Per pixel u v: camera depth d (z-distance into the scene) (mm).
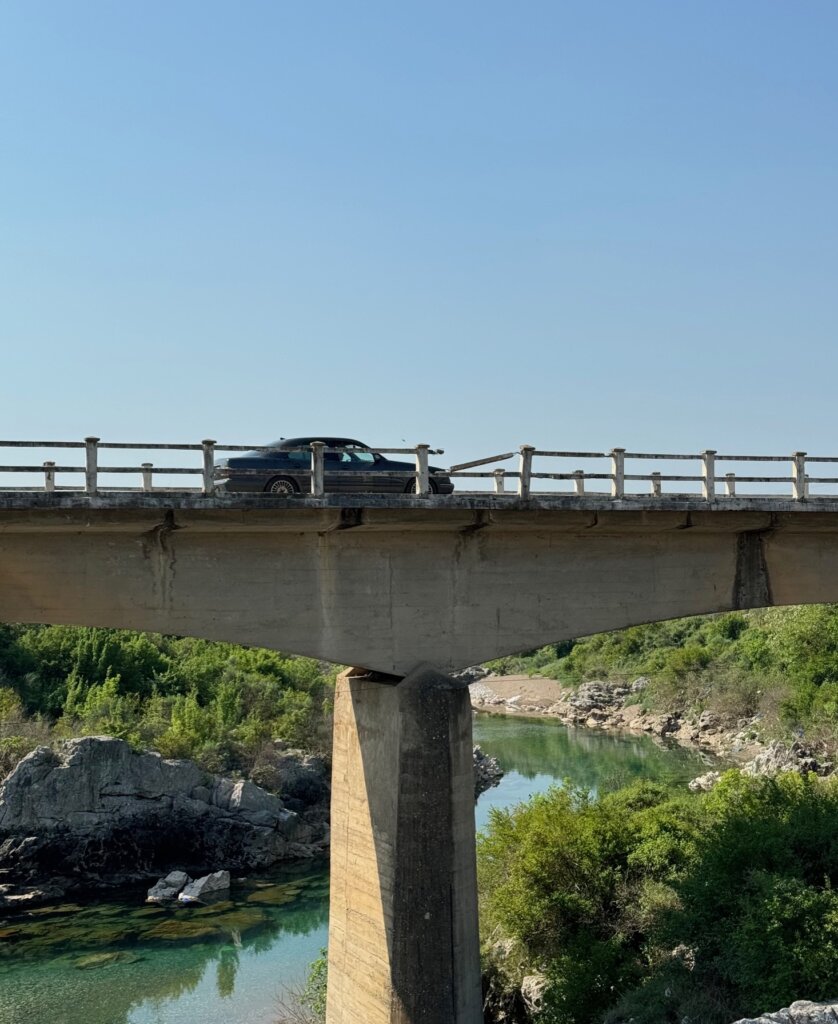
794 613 92750
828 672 82188
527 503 25078
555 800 38000
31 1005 39656
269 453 26281
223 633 24188
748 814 31719
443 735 24375
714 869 28281
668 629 132875
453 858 24109
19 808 56531
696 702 101000
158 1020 38156
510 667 150500
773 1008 23875
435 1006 23547
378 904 25547
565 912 32719
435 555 26281
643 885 32719
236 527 23375
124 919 50250
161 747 65125
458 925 24000
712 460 27641
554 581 27484
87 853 57250
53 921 50000
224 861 60031
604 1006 28672
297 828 63906
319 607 25078
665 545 28875
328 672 103562
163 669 84938
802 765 67938
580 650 140875
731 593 29672
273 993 40469
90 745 59094
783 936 25250
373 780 26141
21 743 61938
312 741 74250
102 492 21531
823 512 28719
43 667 80938
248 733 70562
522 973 32719
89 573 23062
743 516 28516
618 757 85188
